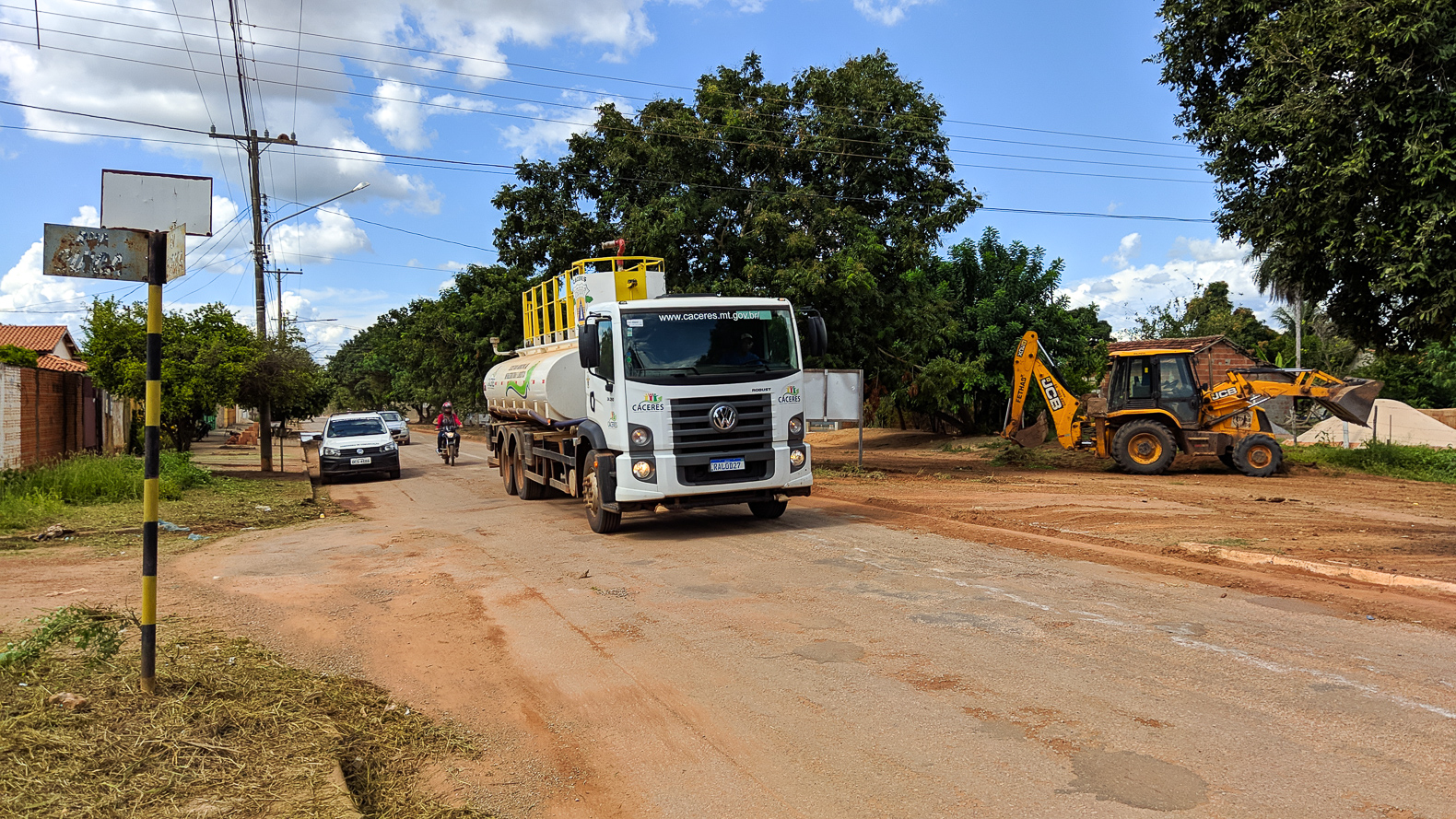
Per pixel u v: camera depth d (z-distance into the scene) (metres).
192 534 12.27
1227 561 8.90
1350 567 8.02
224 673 5.41
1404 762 4.01
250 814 3.54
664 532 11.42
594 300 13.37
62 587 8.30
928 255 21.75
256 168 23.84
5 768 3.74
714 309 11.17
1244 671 5.30
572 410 13.02
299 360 24.22
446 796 4.04
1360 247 7.91
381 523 13.56
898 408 36.34
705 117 21.64
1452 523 11.61
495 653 6.19
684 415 10.75
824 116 21.03
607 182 22.11
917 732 4.54
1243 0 8.95
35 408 18.67
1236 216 9.27
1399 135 7.62
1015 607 6.91
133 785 3.74
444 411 28.94
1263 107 8.52
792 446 11.23
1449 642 5.78
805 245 19.17
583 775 4.23
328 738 4.50
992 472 20.75
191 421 21.95
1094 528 11.19
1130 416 20.45
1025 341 22.28
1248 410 19.89
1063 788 3.85
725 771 4.20
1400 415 28.50
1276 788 3.79
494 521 13.24
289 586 8.48
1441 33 7.25
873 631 6.37
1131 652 5.70
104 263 4.63
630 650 6.13
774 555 9.52
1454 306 7.55
